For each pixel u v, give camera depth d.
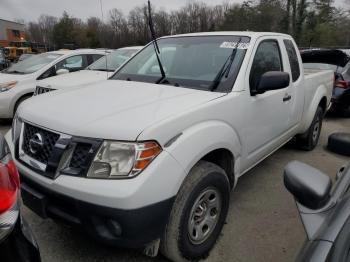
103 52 8.59
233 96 2.93
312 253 1.53
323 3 34.88
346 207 1.69
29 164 2.45
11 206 1.58
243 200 3.75
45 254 2.74
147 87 3.12
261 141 3.49
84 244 2.88
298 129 4.75
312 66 8.69
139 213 2.07
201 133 2.47
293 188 1.86
